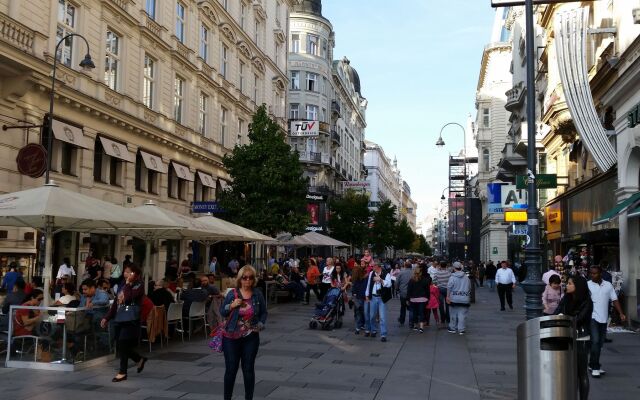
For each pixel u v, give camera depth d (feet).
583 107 54.13
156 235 52.90
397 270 87.51
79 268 66.23
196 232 53.72
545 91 102.27
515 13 134.31
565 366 19.07
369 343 42.73
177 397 25.12
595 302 30.81
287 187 83.56
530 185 33.40
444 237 499.10
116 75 75.05
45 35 57.98
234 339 22.93
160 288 40.96
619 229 51.88
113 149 71.56
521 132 130.72
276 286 79.05
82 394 25.29
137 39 78.89
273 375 30.40
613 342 42.04
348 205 183.73
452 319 49.96
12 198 33.63
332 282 52.75
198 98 99.60
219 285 67.31
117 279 59.41
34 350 31.14
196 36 98.17
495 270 123.85
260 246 133.59
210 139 104.01
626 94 48.73
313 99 201.26
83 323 31.40
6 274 49.60
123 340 28.48
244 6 123.34
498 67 190.60
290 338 44.75
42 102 59.11
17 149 55.52
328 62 213.25
